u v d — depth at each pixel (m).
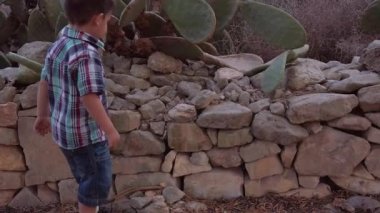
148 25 3.35
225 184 3.08
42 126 2.59
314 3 4.26
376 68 3.19
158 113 3.10
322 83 3.22
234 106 3.04
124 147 3.05
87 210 2.52
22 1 3.89
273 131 2.96
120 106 3.09
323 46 4.16
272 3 4.41
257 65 3.46
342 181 3.10
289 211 2.98
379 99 2.97
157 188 3.07
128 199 3.06
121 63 3.33
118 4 3.38
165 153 3.09
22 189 3.16
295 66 3.25
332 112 2.96
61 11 3.54
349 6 4.20
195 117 3.04
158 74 3.27
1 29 3.93
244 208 3.01
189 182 3.08
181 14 3.10
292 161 3.07
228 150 3.06
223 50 3.86
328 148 3.03
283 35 3.23
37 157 3.10
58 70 2.31
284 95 3.13
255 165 3.05
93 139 2.38
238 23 4.06
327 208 2.99
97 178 2.45
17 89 3.13
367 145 3.03
